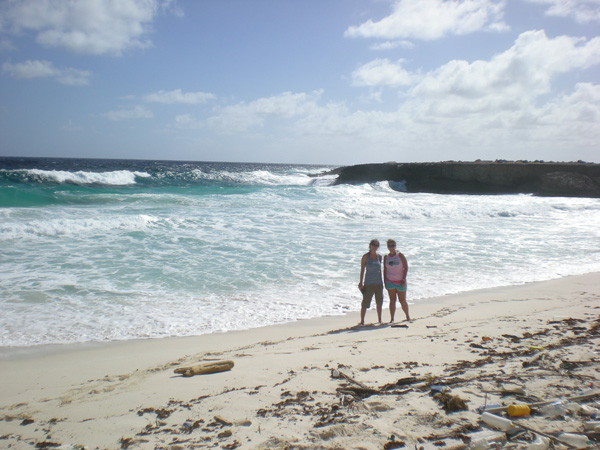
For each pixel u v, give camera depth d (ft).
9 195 71.87
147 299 29.71
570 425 10.41
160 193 95.66
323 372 15.58
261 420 11.74
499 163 147.23
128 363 19.02
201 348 21.04
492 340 19.03
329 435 10.51
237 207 73.97
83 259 39.29
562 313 24.16
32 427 12.54
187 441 10.82
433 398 12.37
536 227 63.82
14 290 30.66
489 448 9.55
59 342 22.38
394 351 17.97
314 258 41.78
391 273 25.43
